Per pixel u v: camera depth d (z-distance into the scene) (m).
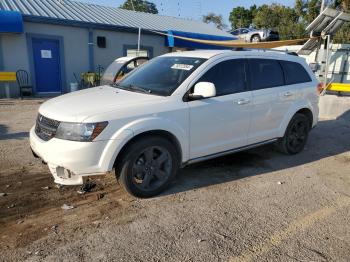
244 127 5.05
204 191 4.46
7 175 4.78
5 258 2.96
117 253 3.08
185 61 4.86
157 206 4.00
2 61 13.58
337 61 11.84
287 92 5.63
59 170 3.81
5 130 7.41
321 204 4.20
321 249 3.23
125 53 16.70
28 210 3.81
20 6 14.79
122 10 20.62
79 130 3.63
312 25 11.16
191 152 4.47
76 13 16.39
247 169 5.36
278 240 3.36
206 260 3.01
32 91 14.16
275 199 4.29
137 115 3.90
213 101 4.55
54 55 14.79
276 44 12.62
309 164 5.73
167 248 3.17
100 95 4.40
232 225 3.62
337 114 10.19
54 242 3.22
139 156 4.03
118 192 4.33
